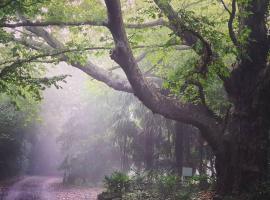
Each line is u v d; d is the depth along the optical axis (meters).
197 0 13.94
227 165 12.71
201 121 12.84
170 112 12.52
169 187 15.30
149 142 22.22
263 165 12.45
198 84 11.48
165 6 11.38
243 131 12.55
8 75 10.66
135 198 15.09
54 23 10.84
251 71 12.56
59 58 11.95
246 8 11.95
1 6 8.79
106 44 12.47
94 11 11.20
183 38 11.98
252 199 11.31
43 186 25.12
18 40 12.48
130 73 11.32
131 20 12.20
